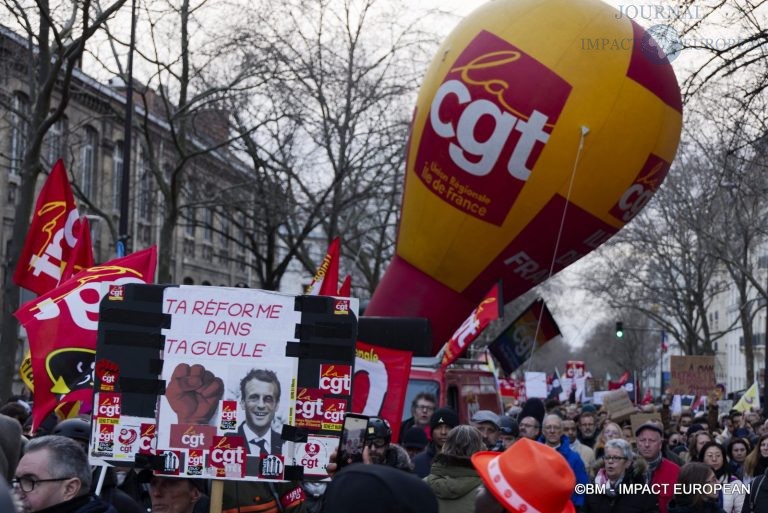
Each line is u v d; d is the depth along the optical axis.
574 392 29.72
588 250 14.36
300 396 5.41
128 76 21.83
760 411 23.05
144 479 5.57
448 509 6.74
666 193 36.19
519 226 13.98
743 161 16.83
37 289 9.34
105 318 5.39
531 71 13.45
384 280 15.63
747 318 42.31
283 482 6.09
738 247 38.69
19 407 9.97
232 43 22.69
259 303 5.43
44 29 17.41
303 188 28.34
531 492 4.25
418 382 13.01
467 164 13.87
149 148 24.86
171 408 5.36
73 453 4.81
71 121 31.50
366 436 6.11
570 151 13.43
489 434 9.99
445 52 14.30
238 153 34.91
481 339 56.16
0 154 22.56
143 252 7.70
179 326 5.40
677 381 26.80
